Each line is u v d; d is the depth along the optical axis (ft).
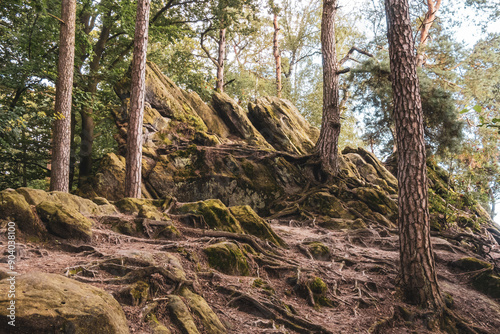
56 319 7.83
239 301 15.21
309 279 18.79
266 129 53.72
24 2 41.45
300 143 54.44
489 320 20.67
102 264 13.43
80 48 54.03
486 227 49.47
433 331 18.03
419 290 19.48
